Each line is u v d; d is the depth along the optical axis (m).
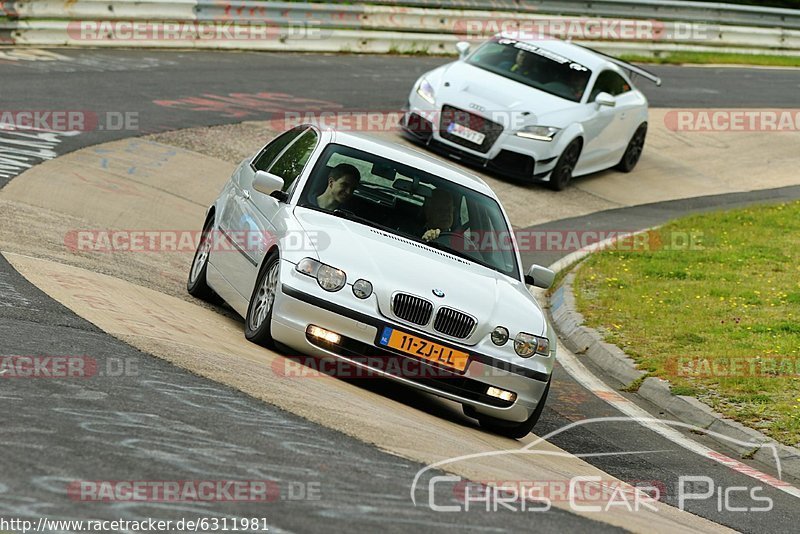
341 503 15.19
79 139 48.28
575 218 55.41
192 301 30.77
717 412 30.05
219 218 30.94
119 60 66.06
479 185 30.05
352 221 26.97
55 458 14.94
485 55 62.62
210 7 74.38
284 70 71.75
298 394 21.56
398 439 20.09
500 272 27.45
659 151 71.62
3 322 21.80
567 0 94.56
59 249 31.81
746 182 68.12
